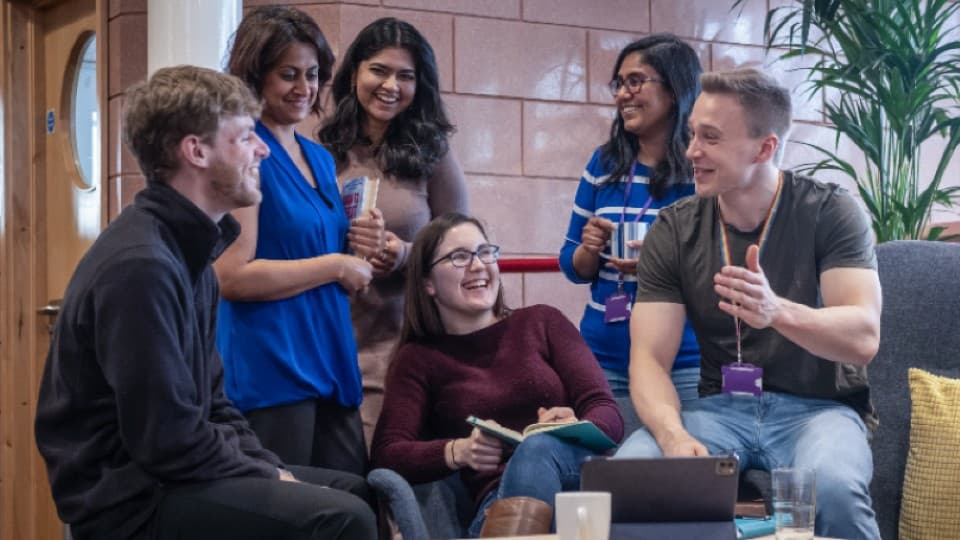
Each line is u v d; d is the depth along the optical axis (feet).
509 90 16.46
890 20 14.29
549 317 10.46
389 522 9.08
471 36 16.25
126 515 7.74
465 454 9.38
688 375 10.96
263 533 7.63
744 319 8.86
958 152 19.44
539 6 16.65
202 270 8.20
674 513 6.66
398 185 11.02
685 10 17.42
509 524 8.41
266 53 9.85
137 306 7.55
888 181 14.87
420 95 11.21
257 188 8.40
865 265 9.45
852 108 16.84
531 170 16.55
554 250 16.66
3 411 17.62
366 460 10.03
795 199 9.69
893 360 10.60
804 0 14.87
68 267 17.13
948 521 9.95
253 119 8.44
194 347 8.08
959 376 10.52
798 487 6.83
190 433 7.64
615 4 17.06
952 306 10.62
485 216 16.29
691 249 9.88
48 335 17.62
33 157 17.53
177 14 11.93
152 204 8.04
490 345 10.26
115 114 15.61
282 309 9.59
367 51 11.03
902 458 10.38
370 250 10.10
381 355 10.78
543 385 10.00
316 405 9.78
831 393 9.52
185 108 8.05
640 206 11.37
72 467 7.80
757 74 9.49
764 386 9.68
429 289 10.28
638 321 9.93
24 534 17.42
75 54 16.94
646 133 11.44
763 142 9.48
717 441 9.43
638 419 10.59
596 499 6.11
